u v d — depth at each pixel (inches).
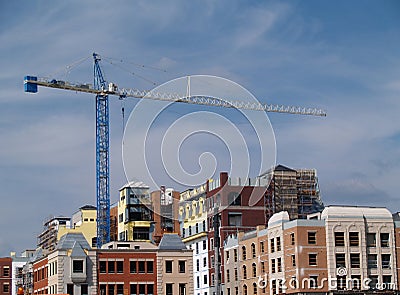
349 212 4480.8
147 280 4466.0
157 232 6171.3
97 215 7121.1
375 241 4493.1
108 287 4404.5
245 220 5644.7
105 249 4443.9
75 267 4350.4
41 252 5369.1
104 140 7485.2
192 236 5915.4
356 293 4367.6
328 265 4384.8
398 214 4867.1
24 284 5334.6
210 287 5615.2
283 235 4559.5
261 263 4842.5
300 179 6067.9
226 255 5403.5
